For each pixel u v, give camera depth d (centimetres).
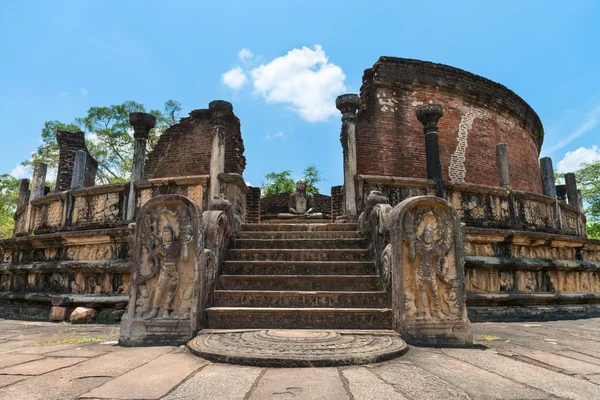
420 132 1397
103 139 2728
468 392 258
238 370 309
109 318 666
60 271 796
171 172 1584
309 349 350
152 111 2806
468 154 1455
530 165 1741
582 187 2972
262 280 560
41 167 1262
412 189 878
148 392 255
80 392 255
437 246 458
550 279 852
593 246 971
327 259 638
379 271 556
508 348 416
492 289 771
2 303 861
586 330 575
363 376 292
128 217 850
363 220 691
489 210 896
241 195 930
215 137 878
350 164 915
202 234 465
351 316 471
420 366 328
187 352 379
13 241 918
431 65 1432
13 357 363
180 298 440
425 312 441
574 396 253
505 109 1606
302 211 1886
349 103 962
